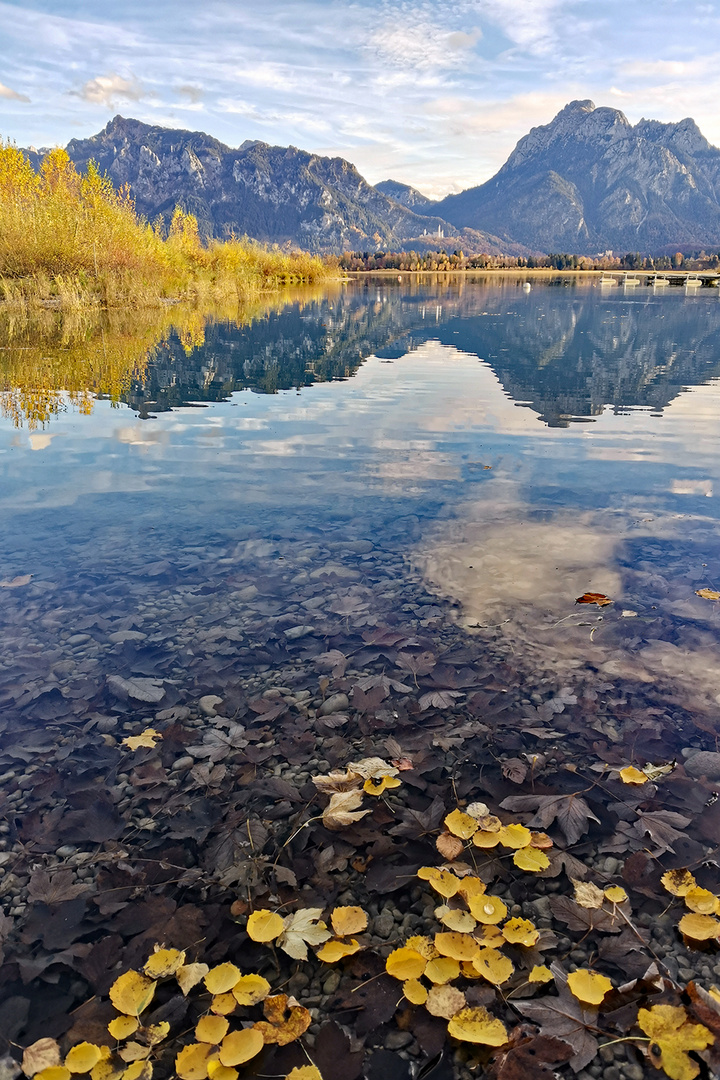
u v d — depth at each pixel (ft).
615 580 9.23
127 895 4.73
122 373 28.09
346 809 5.37
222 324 49.57
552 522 11.30
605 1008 3.86
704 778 5.74
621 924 4.44
